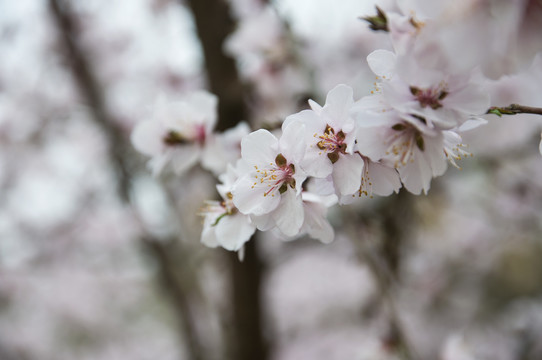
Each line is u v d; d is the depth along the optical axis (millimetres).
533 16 268
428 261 1120
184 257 1055
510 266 1341
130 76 1080
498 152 716
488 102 284
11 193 1189
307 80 580
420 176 298
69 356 1447
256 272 690
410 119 282
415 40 281
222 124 583
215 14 595
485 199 971
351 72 743
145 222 983
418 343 1019
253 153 309
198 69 824
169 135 406
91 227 1241
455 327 1125
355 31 739
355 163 300
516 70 270
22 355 1339
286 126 303
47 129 1074
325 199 331
